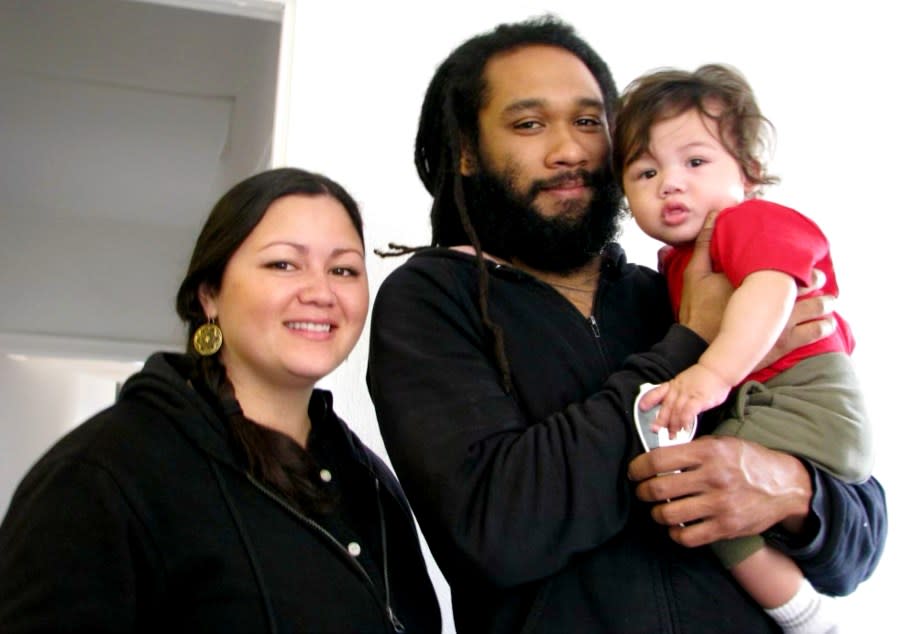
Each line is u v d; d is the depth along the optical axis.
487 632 0.90
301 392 0.98
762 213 0.97
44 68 2.53
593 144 1.12
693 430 0.88
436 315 0.99
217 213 0.96
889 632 1.75
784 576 0.90
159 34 2.36
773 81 1.96
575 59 1.17
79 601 0.71
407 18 1.75
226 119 2.84
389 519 1.03
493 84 1.14
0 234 3.48
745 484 0.85
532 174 1.09
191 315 0.98
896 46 2.04
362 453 1.06
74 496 0.76
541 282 1.07
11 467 3.57
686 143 1.04
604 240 1.14
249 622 0.78
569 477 0.82
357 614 0.84
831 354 0.98
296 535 0.85
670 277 1.12
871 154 1.97
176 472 0.81
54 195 3.43
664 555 0.90
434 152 1.28
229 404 0.90
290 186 0.96
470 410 0.89
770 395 0.96
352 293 0.97
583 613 0.87
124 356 3.53
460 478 0.84
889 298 1.89
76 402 4.70
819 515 0.88
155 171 3.23
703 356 0.89
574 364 1.00
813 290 0.97
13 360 3.59
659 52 1.91
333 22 1.71
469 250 1.11
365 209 1.64
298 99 1.66
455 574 0.95
